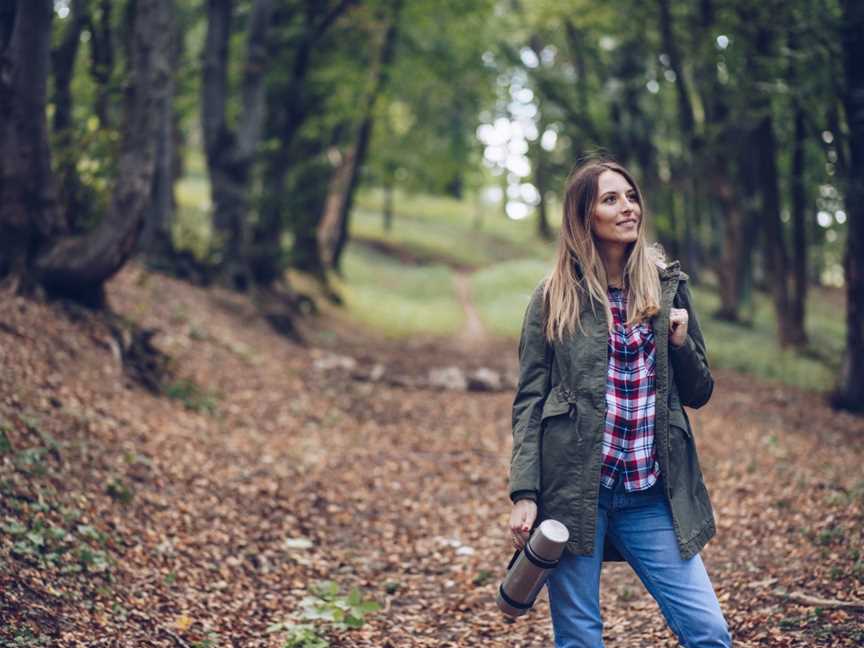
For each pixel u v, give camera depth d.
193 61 19.39
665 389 2.84
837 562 4.86
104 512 5.54
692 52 18.69
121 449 6.81
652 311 2.83
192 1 22.62
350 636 4.61
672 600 2.79
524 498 2.84
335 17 19.38
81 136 9.98
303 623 4.74
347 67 21.28
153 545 5.39
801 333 20.23
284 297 19.53
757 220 26.83
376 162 31.41
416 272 39.88
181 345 11.38
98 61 10.89
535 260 47.47
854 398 13.12
